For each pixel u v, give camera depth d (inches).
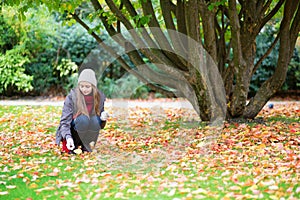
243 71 323.9
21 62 569.3
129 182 193.3
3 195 175.5
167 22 316.5
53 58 618.8
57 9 283.9
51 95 617.6
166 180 193.0
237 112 337.7
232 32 310.3
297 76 615.8
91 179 196.2
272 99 604.1
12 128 339.0
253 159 225.0
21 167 219.1
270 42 611.2
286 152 234.5
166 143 264.2
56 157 241.1
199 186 183.2
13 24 540.7
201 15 303.9
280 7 356.5
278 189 173.3
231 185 184.1
